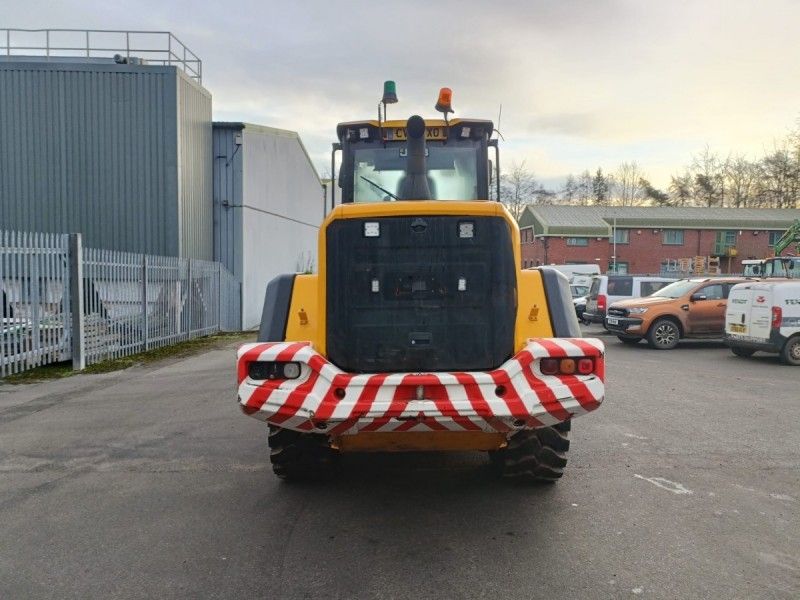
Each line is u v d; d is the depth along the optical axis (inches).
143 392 363.3
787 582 138.5
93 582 139.2
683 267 2138.3
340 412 153.9
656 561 148.6
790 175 2532.0
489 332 165.9
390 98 271.6
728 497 191.2
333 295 166.4
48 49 721.0
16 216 689.6
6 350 399.9
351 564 147.5
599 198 3154.5
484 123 269.7
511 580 139.4
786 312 490.9
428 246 166.2
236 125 836.6
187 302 666.8
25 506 184.9
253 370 162.6
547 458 190.2
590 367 159.9
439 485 202.8
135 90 689.6
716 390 374.9
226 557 151.3
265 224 960.3
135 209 693.9
